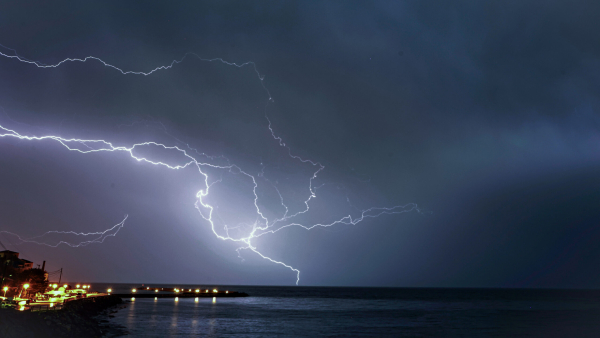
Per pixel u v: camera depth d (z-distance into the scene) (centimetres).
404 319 5062
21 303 3275
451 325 4381
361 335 3541
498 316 5603
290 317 5166
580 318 5316
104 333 3212
